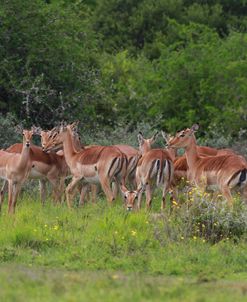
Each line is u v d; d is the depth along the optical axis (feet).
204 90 246.27
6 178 157.99
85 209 154.30
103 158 163.73
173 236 126.31
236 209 135.54
